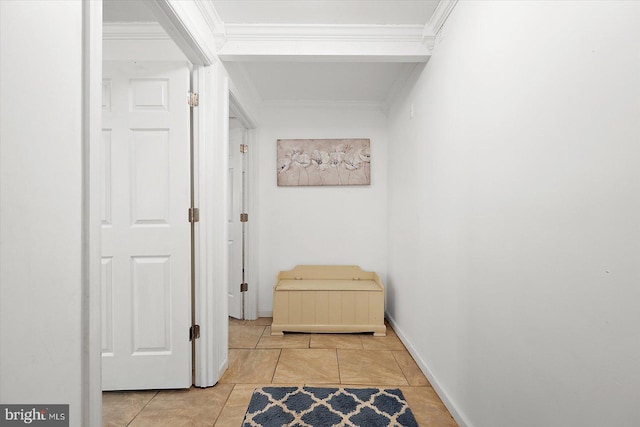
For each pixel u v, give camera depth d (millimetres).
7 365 656
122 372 1934
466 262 1597
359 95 3283
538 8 1068
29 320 695
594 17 845
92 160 843
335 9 1950
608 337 807
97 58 857
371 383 2068
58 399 761
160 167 1937
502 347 1286
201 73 2006
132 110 1929
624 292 763
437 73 2025
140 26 2033
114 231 1920
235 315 3383
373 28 2109
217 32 2002
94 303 849
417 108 2424
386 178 3461
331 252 3465
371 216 3463
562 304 964
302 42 2127
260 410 1766
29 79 687
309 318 2969
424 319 2221
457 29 1721
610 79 797
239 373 2201
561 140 966
